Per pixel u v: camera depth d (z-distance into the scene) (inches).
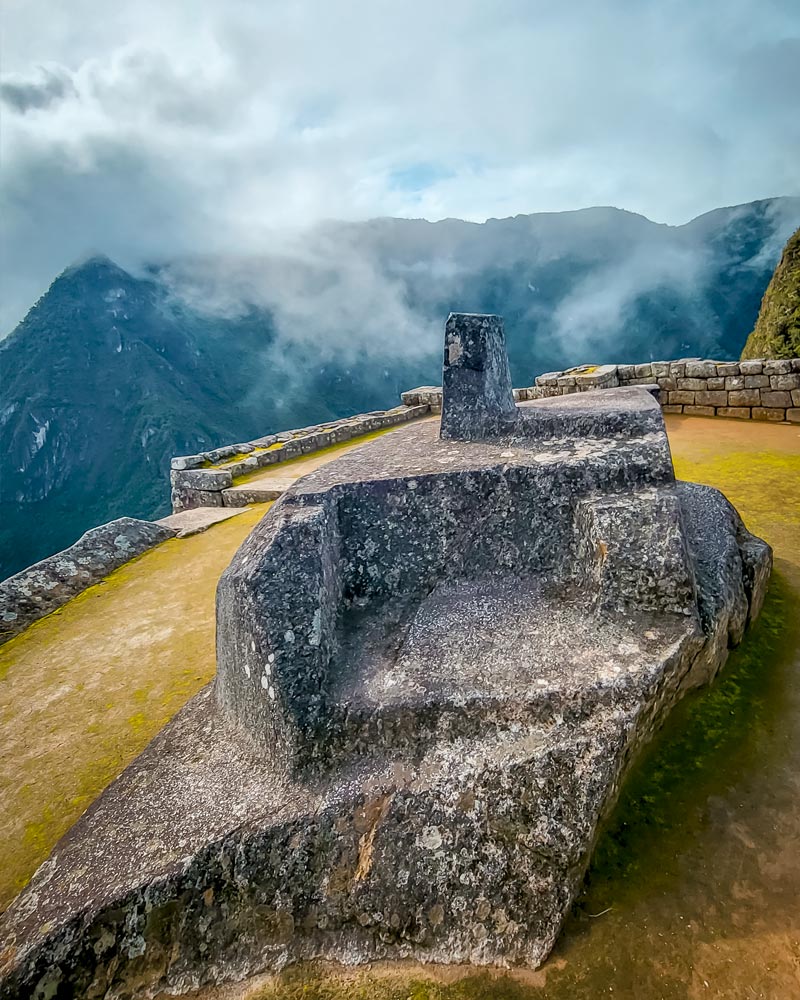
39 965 62.2
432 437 138.6
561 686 75.3
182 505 307.0
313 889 67.6
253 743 83.6
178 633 146.2
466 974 62.3
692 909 66.0
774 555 146.6
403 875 66.6
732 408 304.7
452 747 74.2
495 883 65.4
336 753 77.1
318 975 64.0
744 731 90.5
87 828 78.0
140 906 66.1
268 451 358.3
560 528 101.8
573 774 69.3
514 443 122.3
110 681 126.3
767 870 69.7
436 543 103.8
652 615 88.0
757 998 57.4
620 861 71.7
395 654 87.0
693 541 112.6
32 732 110.8
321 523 92.2
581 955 62.4
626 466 100.7
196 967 65.3
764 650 109.3
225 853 68.6
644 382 337.7
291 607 82.2
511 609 94.0
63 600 172.6
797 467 211.2
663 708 84.1
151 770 85.4
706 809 78.2
